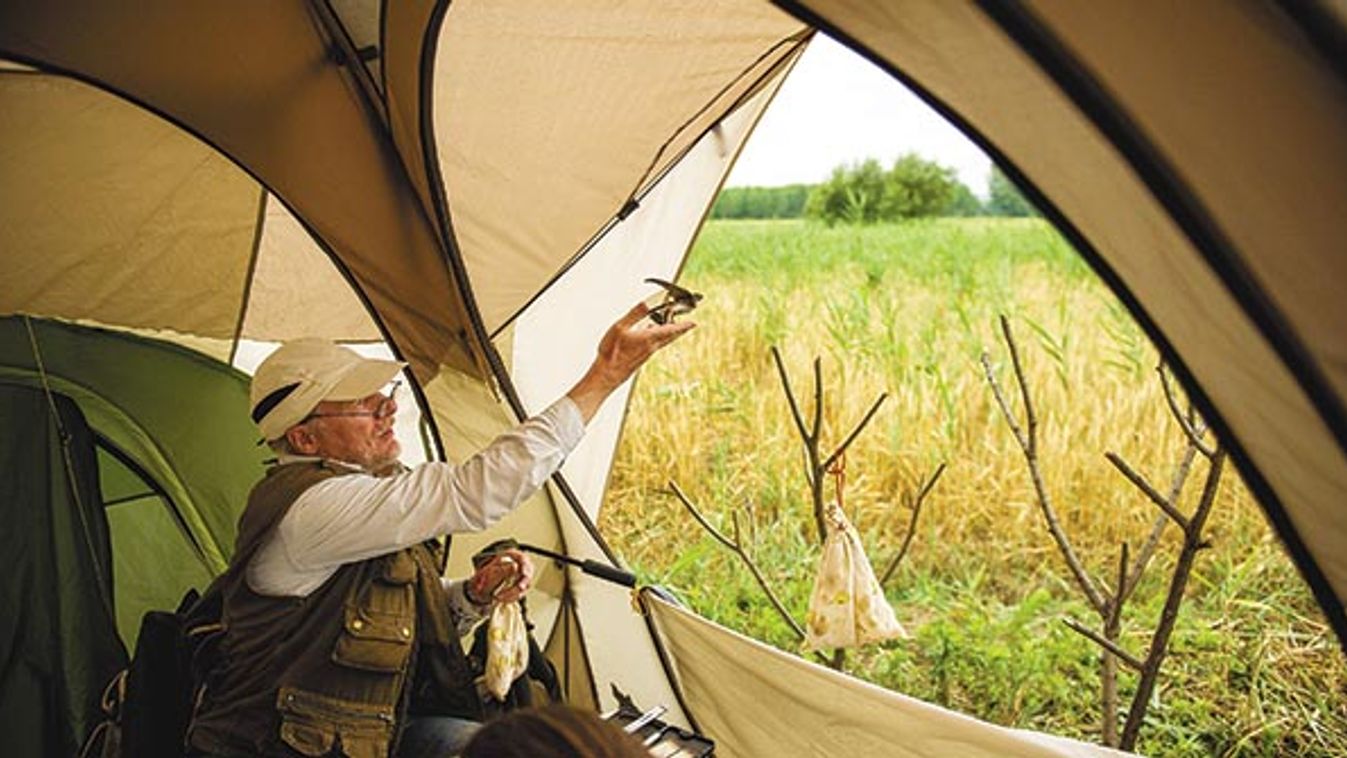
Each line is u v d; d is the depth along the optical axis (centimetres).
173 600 358
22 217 353
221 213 368
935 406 712
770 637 524
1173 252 162
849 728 280
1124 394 677
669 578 579
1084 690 469
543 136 299
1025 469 641
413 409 390
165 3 283
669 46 283
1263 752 429
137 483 362
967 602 550
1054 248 1195
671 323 267
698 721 318
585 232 326
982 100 172
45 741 328
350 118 296
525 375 355
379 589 251
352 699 246
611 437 373
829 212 1653
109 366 361
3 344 351
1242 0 134
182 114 294
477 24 265
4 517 339
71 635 333
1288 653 482
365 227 306
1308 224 145
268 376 259
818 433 373
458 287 303
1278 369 157
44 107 338
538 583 336
